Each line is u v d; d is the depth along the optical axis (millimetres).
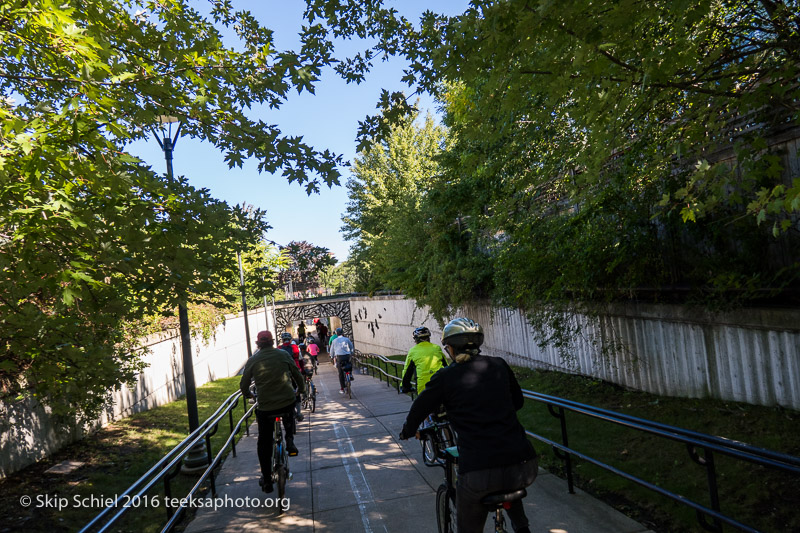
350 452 7883
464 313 20016
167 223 4391
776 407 6723
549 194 9828
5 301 4484
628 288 8805
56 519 6422
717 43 4910
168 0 5062
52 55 4395
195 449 8117
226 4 5828
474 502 2895
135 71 4789
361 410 12469
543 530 4324
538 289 10656
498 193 8914
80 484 7750
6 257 4008
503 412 2967
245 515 5516
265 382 5762
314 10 5707
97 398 8180
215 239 5055
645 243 7914
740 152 4586
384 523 4918
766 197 3473
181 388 19203
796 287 6188
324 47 5793
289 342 12406
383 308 33750
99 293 4688
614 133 4492
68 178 4184
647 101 4469
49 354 5316
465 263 16375
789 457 2643
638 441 6793
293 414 6133
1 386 7102
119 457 9430
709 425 6793
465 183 14773
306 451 8289
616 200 7965
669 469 5750
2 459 7922
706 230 7160
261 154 5449
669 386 8773
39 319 4695
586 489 5461
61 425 9625
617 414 4219
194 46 4949
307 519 5215
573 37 3896
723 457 5746
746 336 7137
